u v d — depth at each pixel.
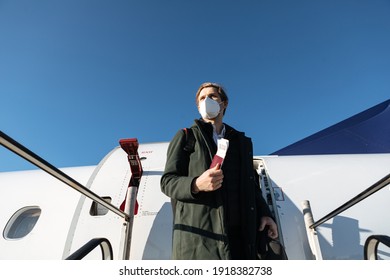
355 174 3.88
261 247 2.19
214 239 1.92
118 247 3.11
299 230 3.17
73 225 3.38
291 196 3.54
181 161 2.26
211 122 2.56
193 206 2.04
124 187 3.79
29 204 3.81
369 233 3.13
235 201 2.17
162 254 3.01
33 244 3.28
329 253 2.97
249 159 2.41
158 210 3.40
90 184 3.94
